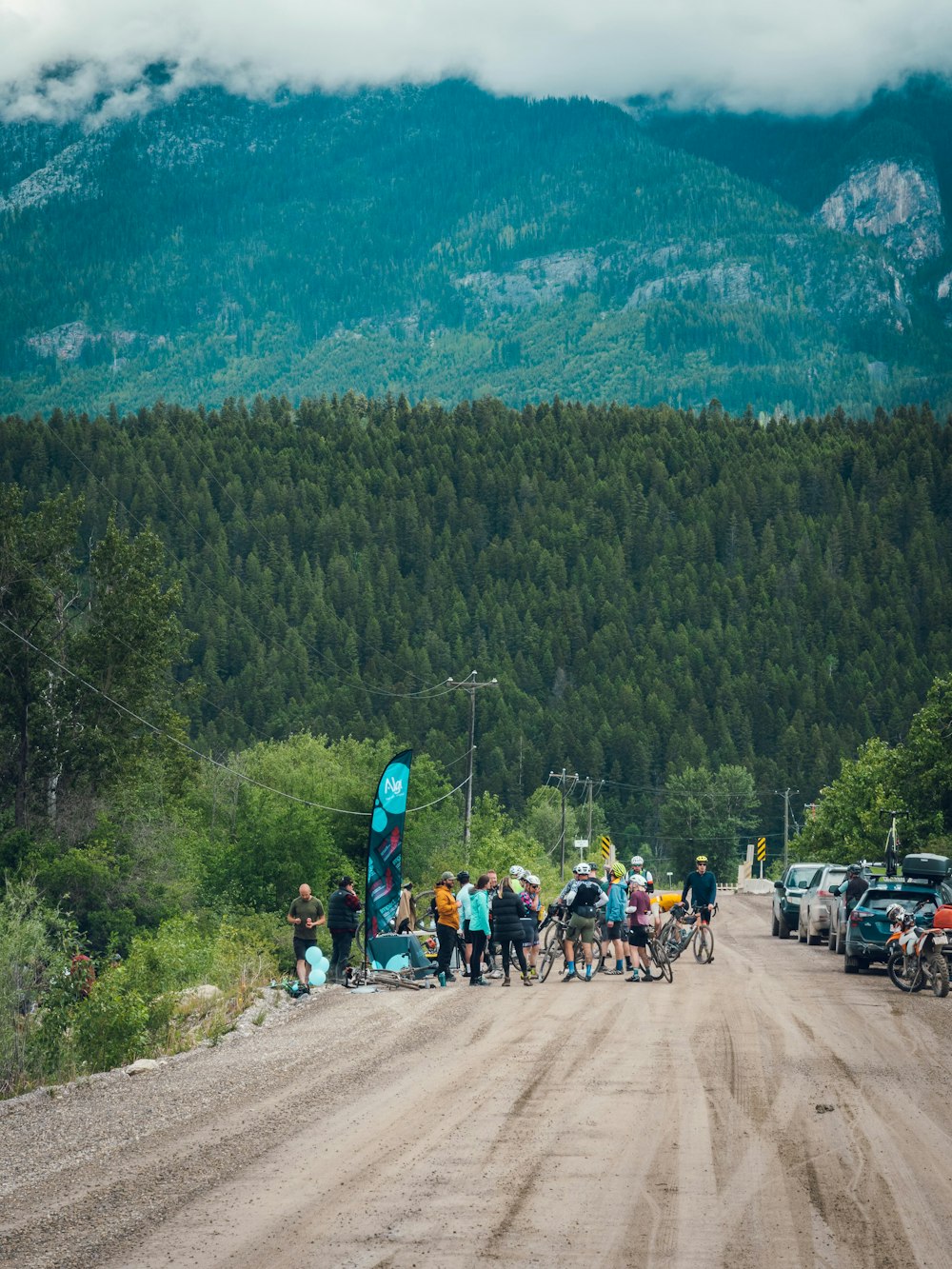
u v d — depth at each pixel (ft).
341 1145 91.76
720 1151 87.66
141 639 526.57
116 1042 158.51
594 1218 72.84
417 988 207.41
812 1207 74.59
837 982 206.49
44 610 519.60
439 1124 97.35
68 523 531.50
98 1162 91.15
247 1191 80.69
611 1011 165.17
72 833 499.10
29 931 199.11
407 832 563.48
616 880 229.04
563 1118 98.58
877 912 223.92
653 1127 94.94
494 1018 160.86
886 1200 75.87
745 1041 138.41
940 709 608.19
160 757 530.68
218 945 264.31
